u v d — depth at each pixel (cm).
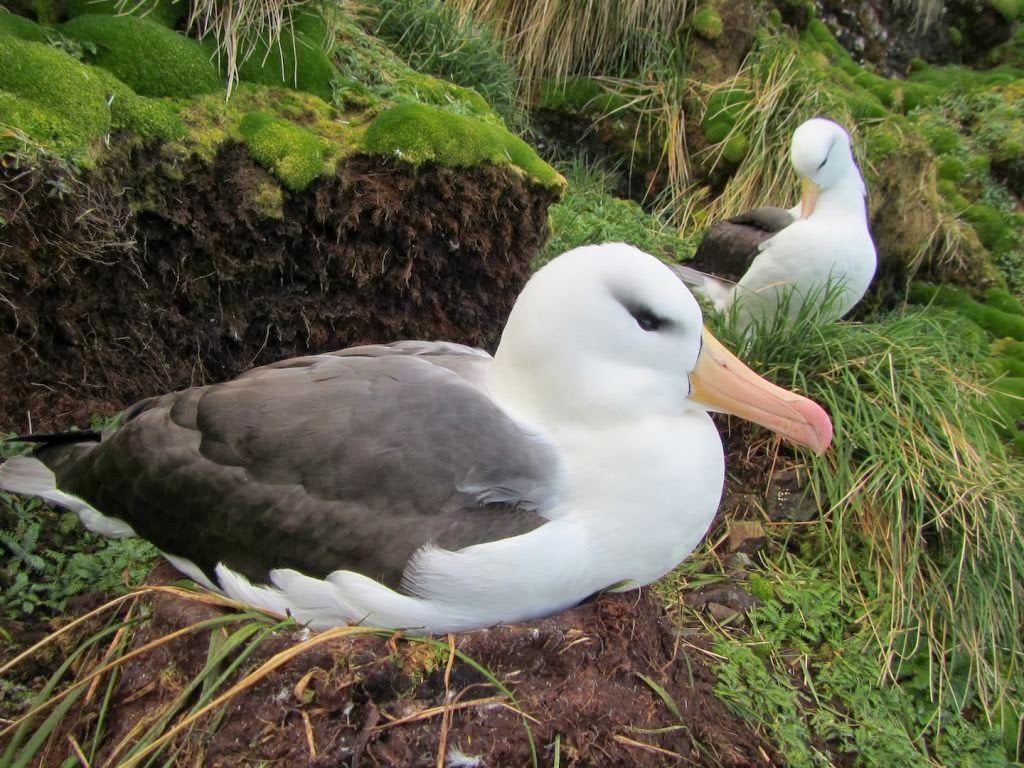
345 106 91
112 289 76
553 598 58
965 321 140
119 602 61
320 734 53
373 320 90
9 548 70
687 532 60
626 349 60
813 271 114
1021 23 227
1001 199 174
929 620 81
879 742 73
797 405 61
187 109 79
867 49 209
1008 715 80
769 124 157
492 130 92
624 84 162
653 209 157
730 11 161
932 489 89
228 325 83
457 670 55
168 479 61
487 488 57
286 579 59
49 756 59
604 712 57
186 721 52
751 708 70
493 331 96
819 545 88
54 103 68
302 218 82
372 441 58
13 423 76
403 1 132
